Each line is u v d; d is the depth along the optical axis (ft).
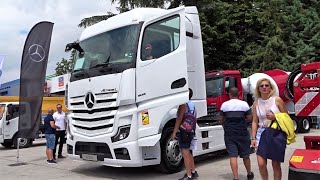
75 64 30.19
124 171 30.27
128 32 27.20
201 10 74.38
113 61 27.09
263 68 69.62
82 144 28.50
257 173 27.78
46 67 37.24
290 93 19.08
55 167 34.19
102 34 28.94
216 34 73.56
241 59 74.43
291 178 15.40
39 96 36.83
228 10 75.82
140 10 27.68
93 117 27.35
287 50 72.84
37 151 49.52
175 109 28.25
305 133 55.11
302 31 74.95
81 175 29.53
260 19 73.82
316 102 17.19
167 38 26.43
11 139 54.95
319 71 17.04
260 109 19.97
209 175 27.50
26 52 36.81
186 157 25.49
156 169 28.81
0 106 56.13
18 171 32.86
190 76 29.53
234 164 23.95
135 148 25.77
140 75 26.03
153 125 25.84
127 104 25.95
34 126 36.58
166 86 25.93
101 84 26.96
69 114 30.12
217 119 34.53
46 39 37.35
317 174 14.66
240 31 78.33
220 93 47.14
